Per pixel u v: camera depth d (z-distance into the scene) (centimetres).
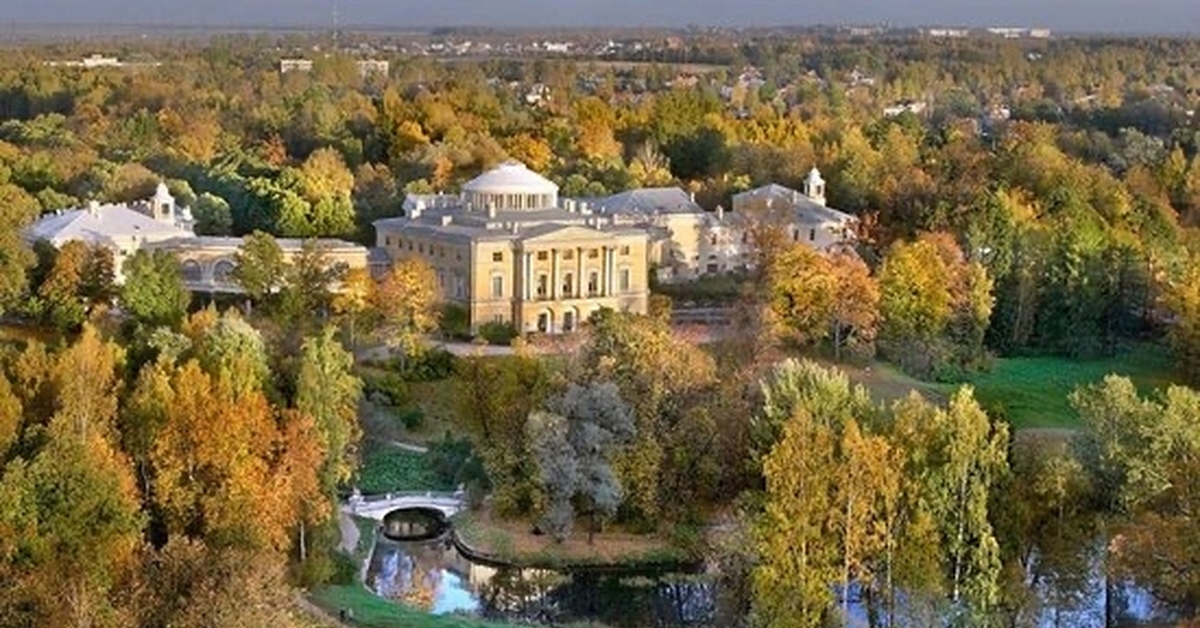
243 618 8631
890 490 11519
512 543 14625
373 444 17125
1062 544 11869
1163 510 11788
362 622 11606
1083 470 12350
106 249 19850
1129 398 12838
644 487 14888
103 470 10062
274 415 12794
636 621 13200
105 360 12650
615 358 15625
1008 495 11869
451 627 11888
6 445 10956
